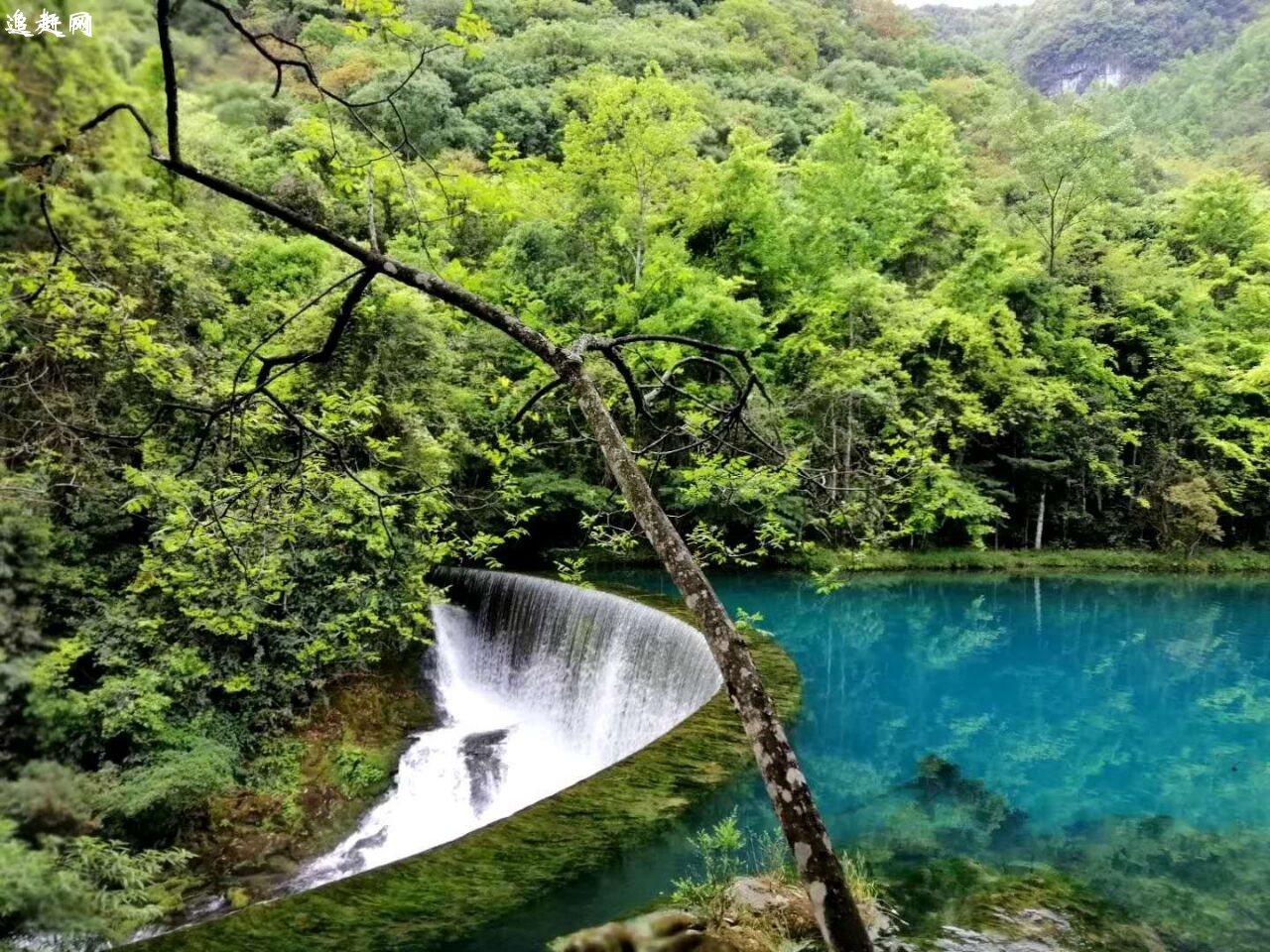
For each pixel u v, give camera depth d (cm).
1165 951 416
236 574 779
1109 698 1124
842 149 2159
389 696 1110
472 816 984
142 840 738
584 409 266
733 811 493
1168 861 563
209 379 660
